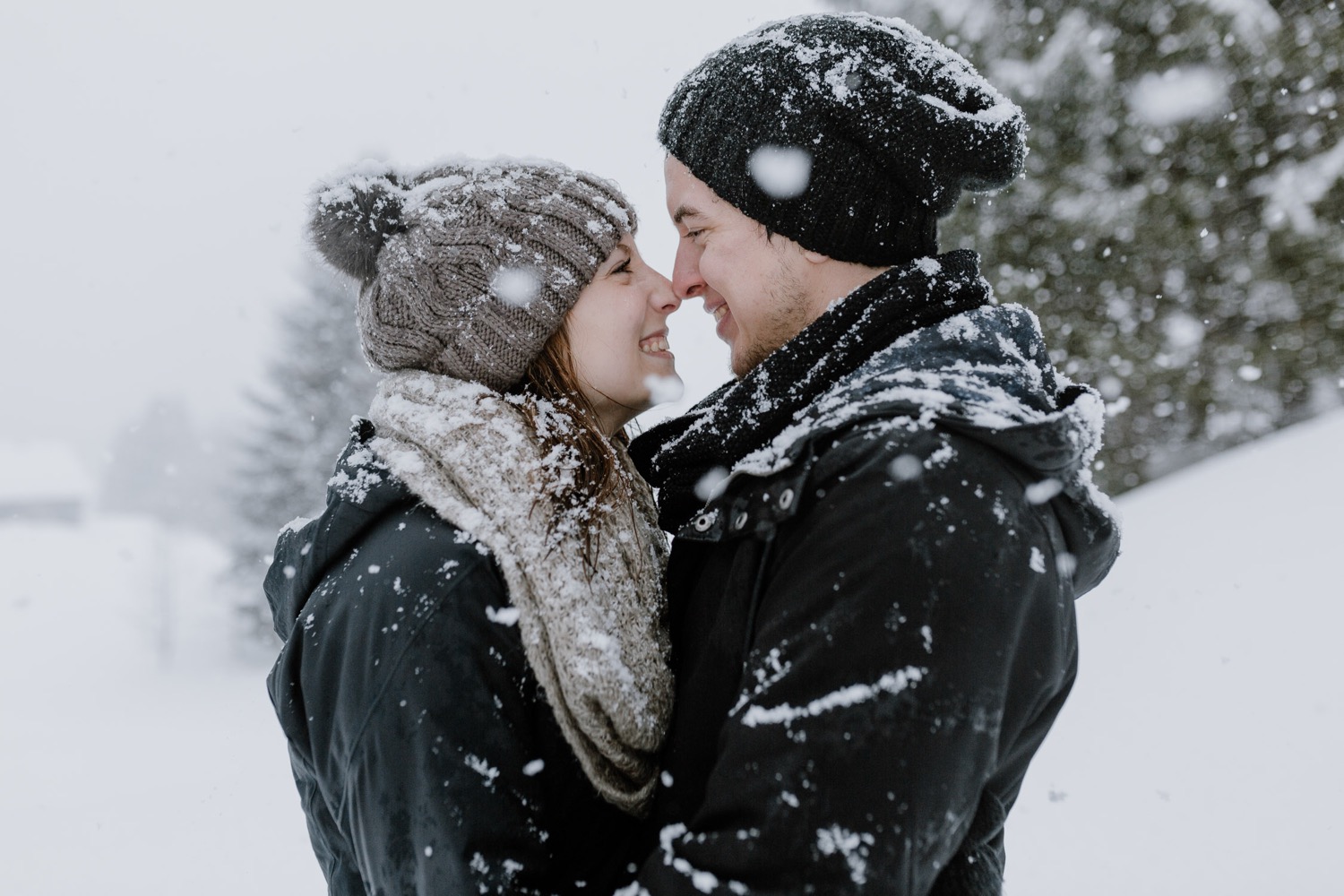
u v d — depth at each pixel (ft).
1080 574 3.58
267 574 4.30
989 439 2.93
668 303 4.59
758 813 2.72
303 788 4.00
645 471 4.82
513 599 3.36
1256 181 22.79
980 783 2.82
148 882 14.08
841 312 3.73
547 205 4.17
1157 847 9.06
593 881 3.40
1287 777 9.62
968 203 23.59
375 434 4.19
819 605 2.86
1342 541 14.97
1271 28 22.22
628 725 3.41
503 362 4.07
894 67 3.98
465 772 3.14
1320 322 23.06
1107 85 22.48
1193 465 24.38
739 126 4.05
